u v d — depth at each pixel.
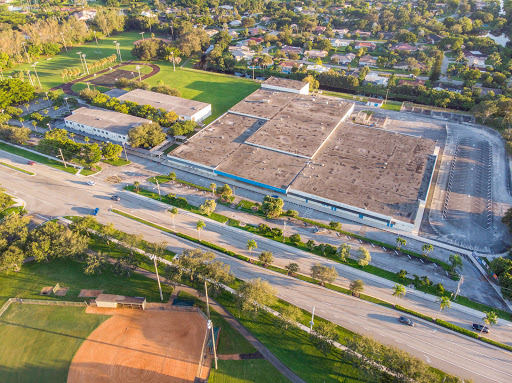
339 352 96.31
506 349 97.88
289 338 99.94
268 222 144.12
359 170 162.88
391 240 135.50
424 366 84.88
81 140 197.38
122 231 137.75
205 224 142.62
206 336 99.31
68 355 94.44
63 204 151.62
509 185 163.12
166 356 94.06
